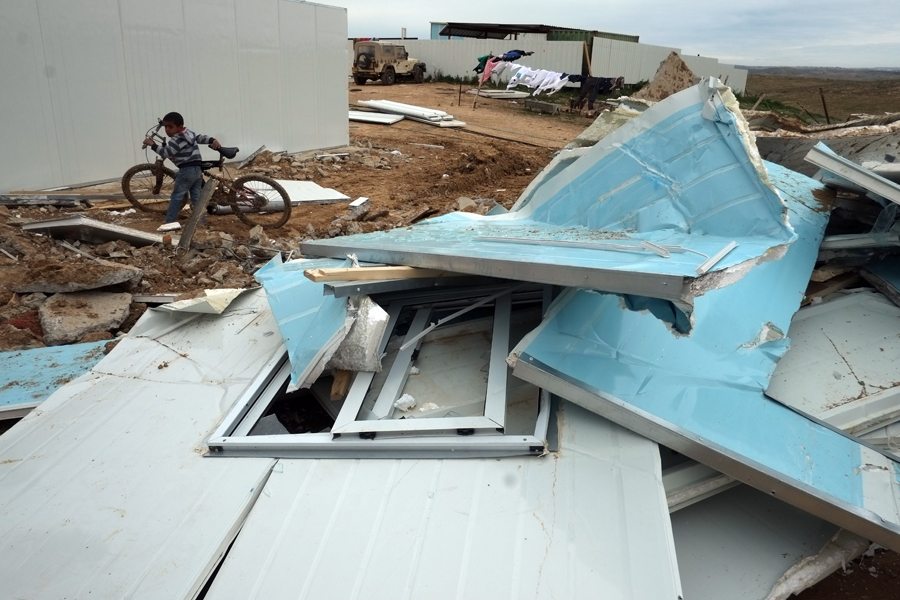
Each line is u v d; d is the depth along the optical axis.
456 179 11.66
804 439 2.61
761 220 2.80
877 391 3.19
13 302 5.45
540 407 2.80
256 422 3.03
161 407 3.19
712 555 2.58
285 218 8.23
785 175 4.84
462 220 4.98
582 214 3.80
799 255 3.87
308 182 10.74
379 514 2.41
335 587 2.15
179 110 10.49
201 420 3.07
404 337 3.48
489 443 2.62
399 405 2.98
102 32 9.16
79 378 3.51
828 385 3.24
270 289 3.88
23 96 8.50
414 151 14.36
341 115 13.90
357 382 3.07
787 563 2.54
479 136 17.06
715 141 3.11
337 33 13.20
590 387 2.62
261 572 2.22
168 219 7.95
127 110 9.73
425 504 2.44
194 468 2.73
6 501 2.59
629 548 2.17
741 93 30.89
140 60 9.75
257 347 3.68
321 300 3.60
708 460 2.48
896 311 3.77
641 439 2.58
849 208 4.51
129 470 2.74
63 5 8.65
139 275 5.87
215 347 3.74
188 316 4.12
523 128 18.88
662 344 2.92
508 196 10.84
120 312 5.35
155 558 2.30
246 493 2.57
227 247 7.21
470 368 3.28
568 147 4.99
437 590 2.11
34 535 2.42
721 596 2.42
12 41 8.24
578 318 2.96
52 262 6.24
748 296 3.36
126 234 7.06
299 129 12.95
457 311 3.62
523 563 2.17
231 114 11.39
